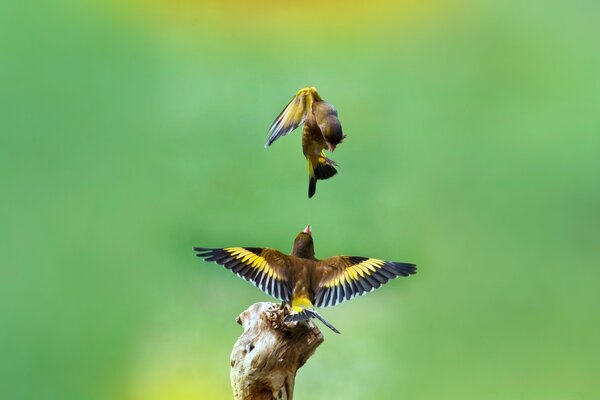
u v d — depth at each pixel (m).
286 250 17.09
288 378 7.89
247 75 21.89
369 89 21.97
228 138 19.30
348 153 19.53
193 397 14.28
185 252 16.72
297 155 18.50
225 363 14.60
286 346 7.79
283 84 21.86
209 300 15.29
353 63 22.59
